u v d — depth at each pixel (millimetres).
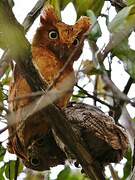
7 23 7621
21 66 8609
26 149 11328
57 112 9312
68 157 10891
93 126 10875
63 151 11016
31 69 8688
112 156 11070
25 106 10477
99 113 11156
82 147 9836
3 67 10305
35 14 11516
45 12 12203
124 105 11469
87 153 9891
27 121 10758
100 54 10148
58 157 11586
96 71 10086
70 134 9570
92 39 10703
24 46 8266
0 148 12086
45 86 9211
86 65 10133
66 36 11852
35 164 11680
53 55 11742
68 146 9781
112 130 10867
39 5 11617
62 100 11039
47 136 11250
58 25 12039
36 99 9305
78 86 11734
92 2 11961
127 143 10898
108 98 12156
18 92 10797
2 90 11344
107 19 11523
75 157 10219
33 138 11219
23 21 11438
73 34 11883
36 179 12695
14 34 7770
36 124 10859
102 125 10914
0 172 12727
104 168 11312
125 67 11148
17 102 10625
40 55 11703
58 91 8758
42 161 11625
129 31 9688
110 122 11016
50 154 11539
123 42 11000
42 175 12664
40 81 8867
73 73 10766
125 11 10094
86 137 10898
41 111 9344
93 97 11844
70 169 13219
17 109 10617
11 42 7895
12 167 12758
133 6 10344
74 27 11961
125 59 11109
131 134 10953
